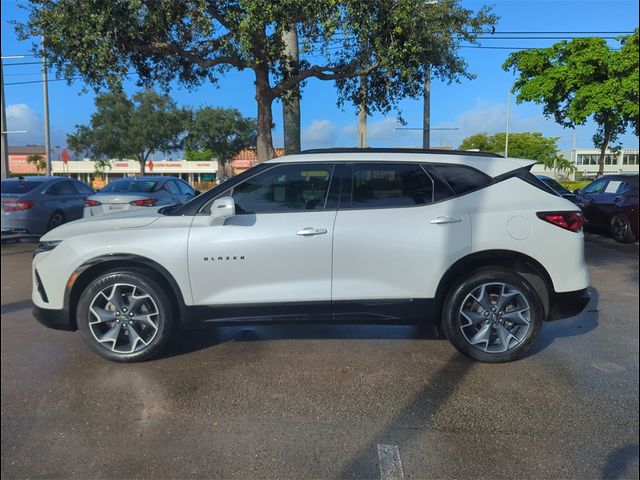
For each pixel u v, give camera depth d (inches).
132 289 171.0
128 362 173.6
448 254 167.5
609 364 175.0
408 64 335.9
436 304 170.7
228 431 132.1
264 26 301.6
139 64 399.5
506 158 181.3
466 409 143.5
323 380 161.3
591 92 679.7
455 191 173.6
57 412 141.6
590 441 128.2
